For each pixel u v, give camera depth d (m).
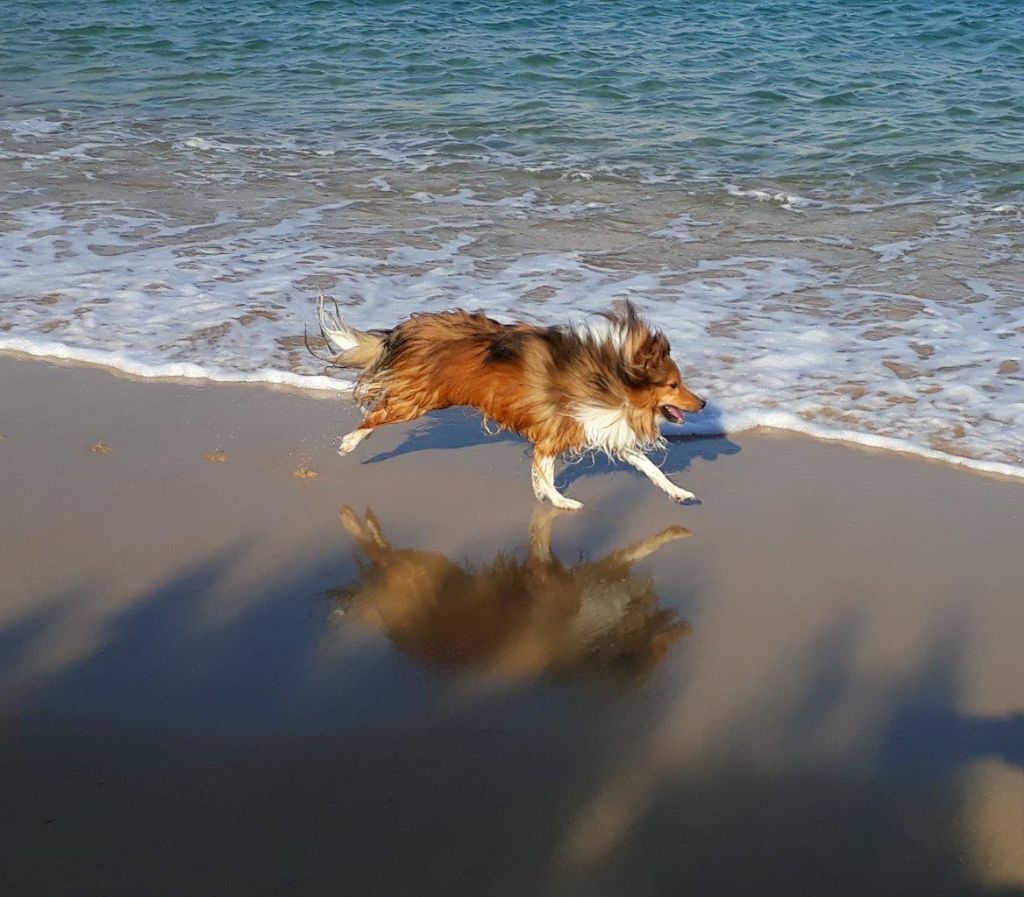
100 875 1.68
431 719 1.96
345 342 2.69
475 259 3.84
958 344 3.28
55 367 3.11
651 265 3.83
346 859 1.71
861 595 2.29
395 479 2.68
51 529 2.43
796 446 2.83
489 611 2.23
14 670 2.04
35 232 4.01
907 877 1.71
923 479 2.69
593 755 1.89
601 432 2.53
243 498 2.56
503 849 1.73
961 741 1.93
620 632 2.18
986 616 2.22
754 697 2.02
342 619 2.19
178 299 3.49
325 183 4.64
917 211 4.38
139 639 2.12
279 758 1.87
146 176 4.67
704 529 2.52
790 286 3.68
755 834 1.76
